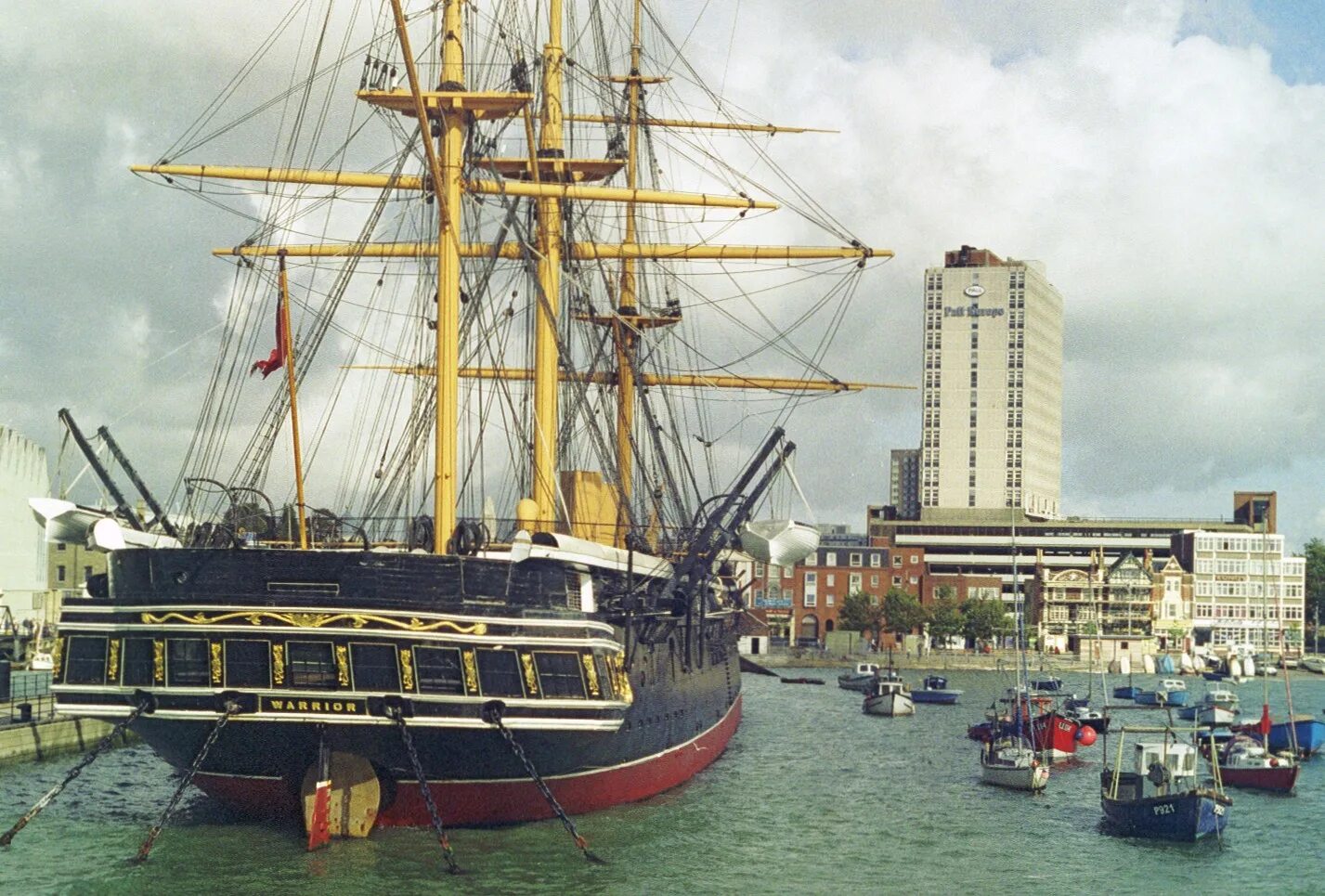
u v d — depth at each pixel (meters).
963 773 82.94
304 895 43.78
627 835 55.22
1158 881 53.19
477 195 68.38
